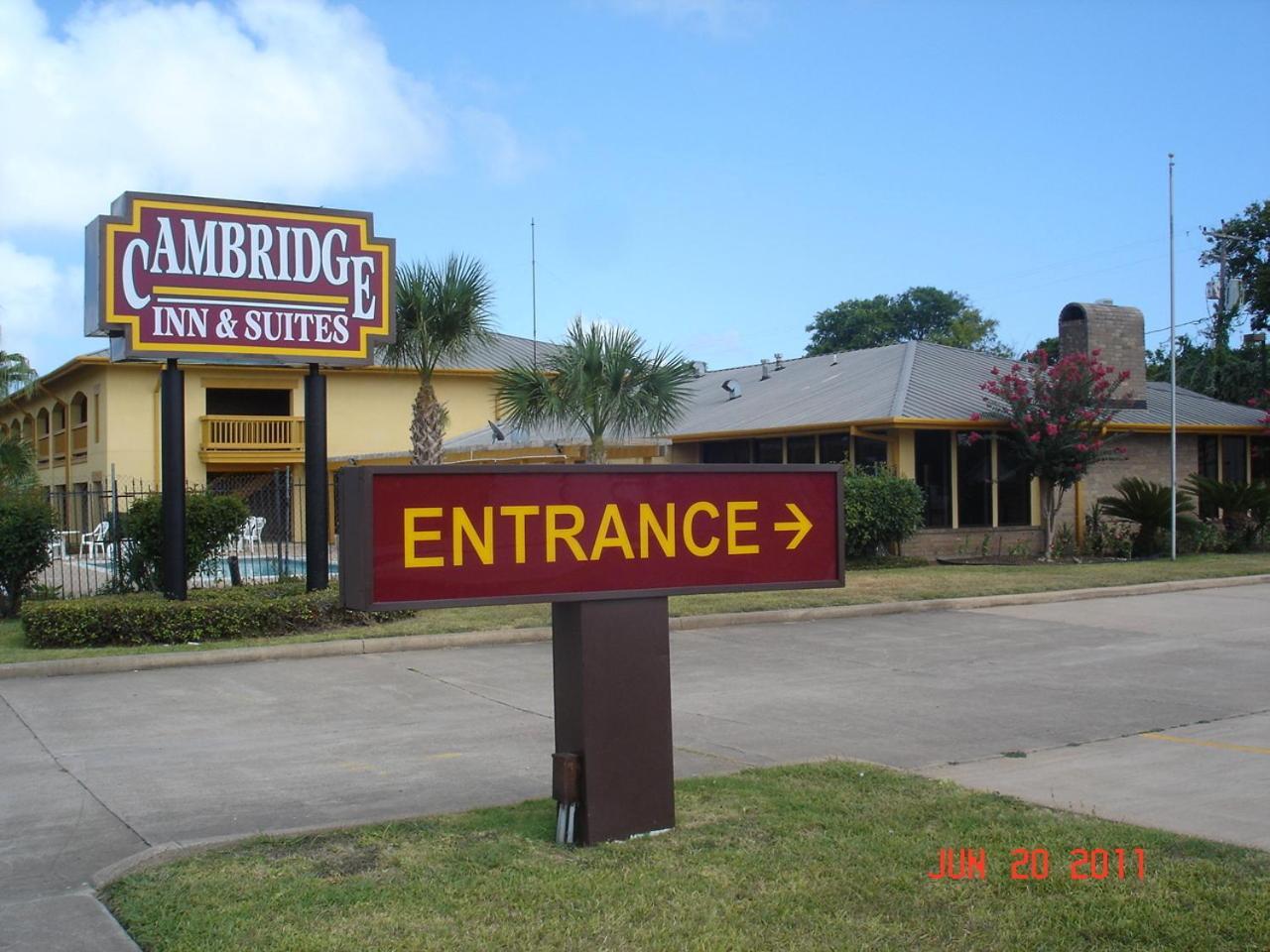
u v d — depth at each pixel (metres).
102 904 5.17
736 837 5.86
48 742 8.90
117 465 34.81
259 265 14.45
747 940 4.55
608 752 5.81
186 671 12.10
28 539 16.02
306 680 11.55
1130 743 8.56
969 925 4.72
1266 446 28.66
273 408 38.72
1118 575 20.20
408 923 4.74
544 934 4.62
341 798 7.10
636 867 5.39
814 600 16.83
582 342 20.20
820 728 9.21
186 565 15.04
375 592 5.40
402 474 5.45
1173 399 24.05
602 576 5.82
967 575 20.28
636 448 24.45
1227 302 35.56
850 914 4.83
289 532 22.64
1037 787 7.16
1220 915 4.79
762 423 25.16
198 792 7.31
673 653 13.27
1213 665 12.24
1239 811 6.57
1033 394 23.44
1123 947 4.50
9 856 6.02
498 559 5.61
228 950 4.49
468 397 38.72
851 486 22.03
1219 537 25.53
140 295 13.88
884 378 26.09
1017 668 12.16
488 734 9.04
